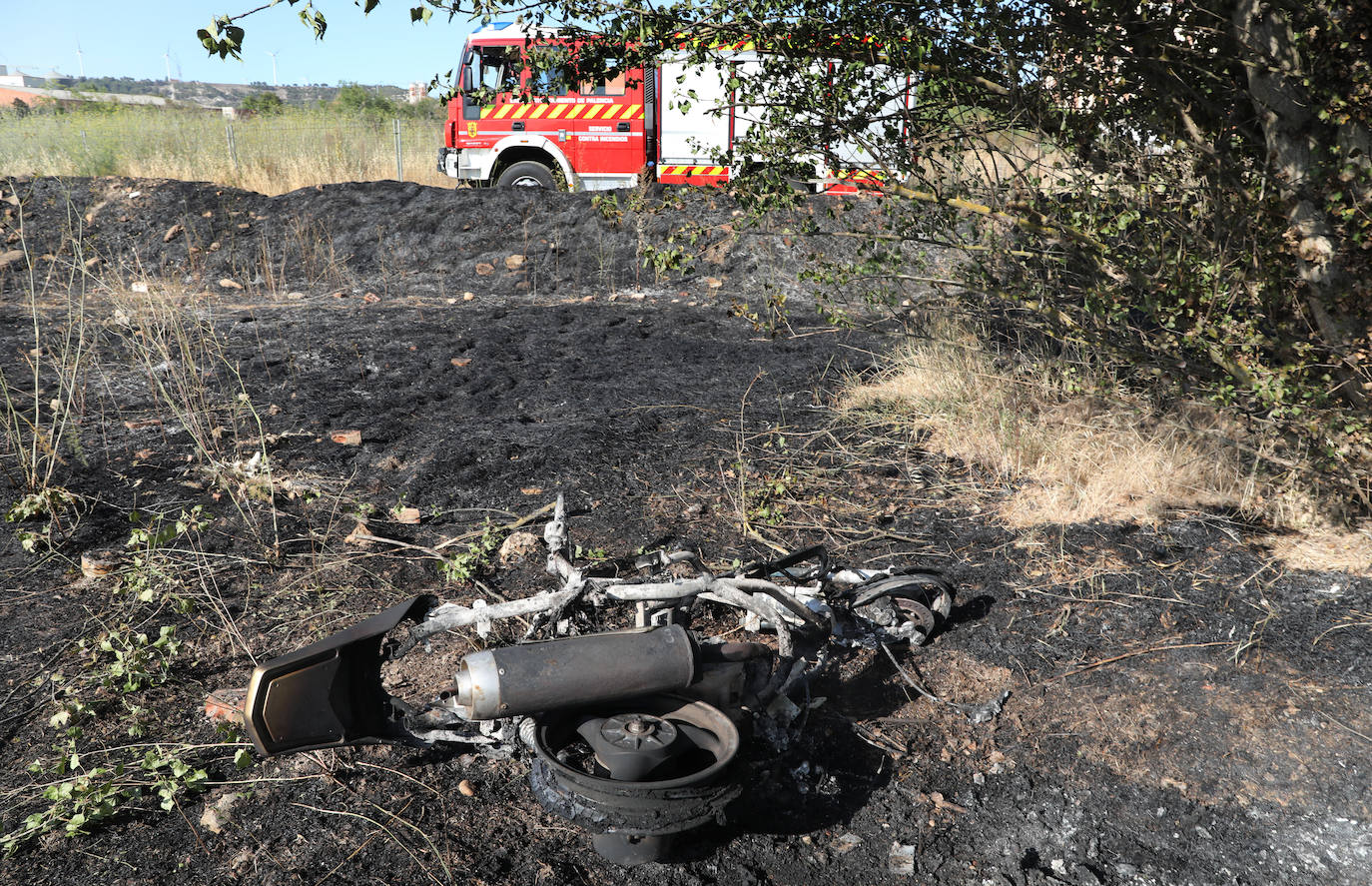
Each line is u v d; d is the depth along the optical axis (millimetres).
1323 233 4289
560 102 14531
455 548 4809
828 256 10992
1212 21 4301
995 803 3160
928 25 4539
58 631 3930
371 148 19859
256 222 12281
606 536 4945
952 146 5066
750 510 5238
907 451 6051
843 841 2986
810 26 4562
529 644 2717
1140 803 3139
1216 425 5363
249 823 2936
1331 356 4484
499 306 10320
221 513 5121
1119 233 4703
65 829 2873
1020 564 4633
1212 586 4336
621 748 2662
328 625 4059
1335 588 4246
